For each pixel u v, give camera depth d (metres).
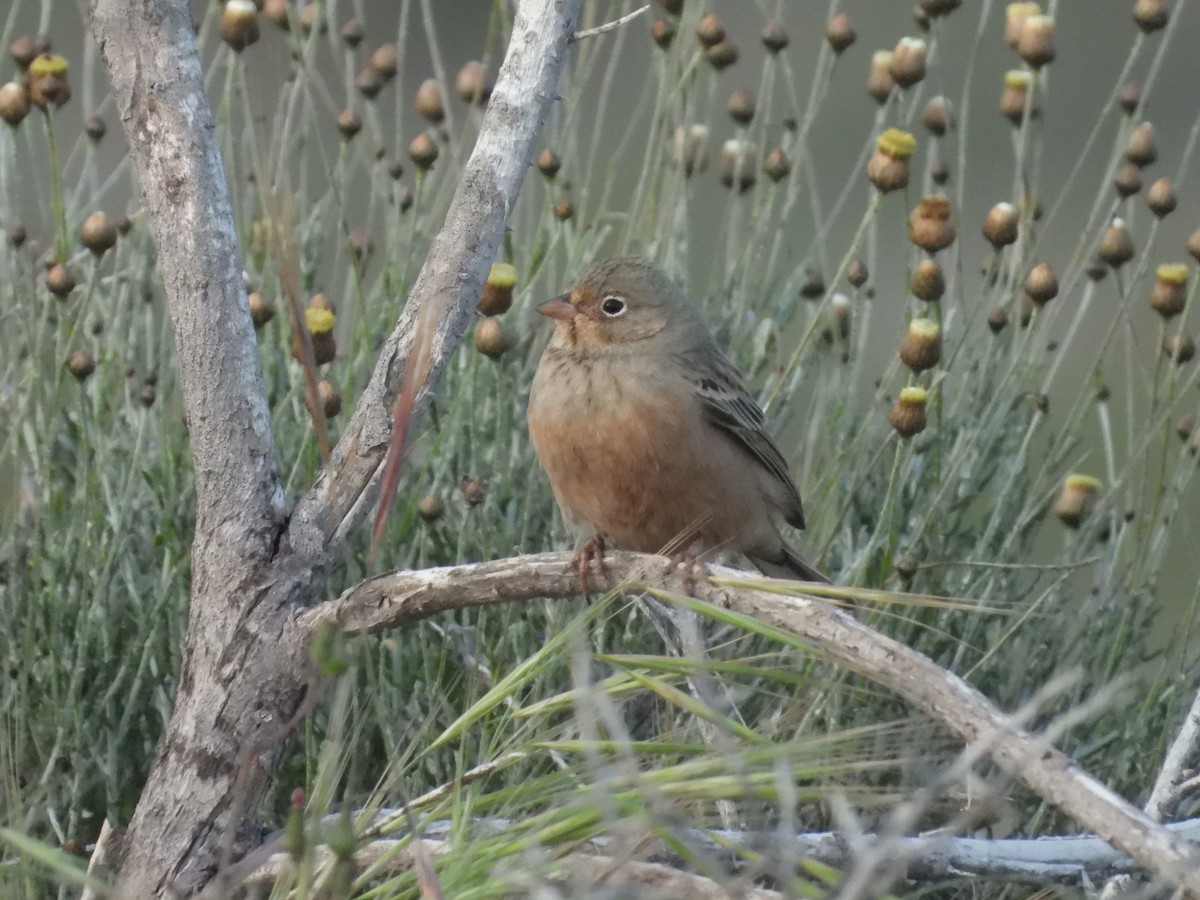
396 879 2.78
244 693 3.76
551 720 4.59
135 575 5.13
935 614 5.19
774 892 2.76
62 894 3.96
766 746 2.53
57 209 5.11
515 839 2.64
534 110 4.06
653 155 6.95
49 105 5.10
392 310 5.58
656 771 2.61
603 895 2.48
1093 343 9.91
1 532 5.18
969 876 3.51
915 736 3.02
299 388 5.14
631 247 6.29
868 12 11.04
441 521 5.36
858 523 5.59
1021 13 5.79
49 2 5.72
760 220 5.98
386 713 4.55
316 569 3.82
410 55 10.57
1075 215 10.51
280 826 4.63
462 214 3.98
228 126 5.61
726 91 10.50
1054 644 5.29
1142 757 4.96
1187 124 11.11
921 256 5.60
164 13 3.86
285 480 5.34
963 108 5.52
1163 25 5.77
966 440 5.43
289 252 3.16
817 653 2.84
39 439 5.02
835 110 10.69
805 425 5.92
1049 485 5.60
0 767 4.37
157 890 3.72
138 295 5.61
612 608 5.06
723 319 6.00
